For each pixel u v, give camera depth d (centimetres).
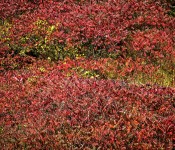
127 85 1490
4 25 2183
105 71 1700
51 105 1373
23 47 1959
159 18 2141
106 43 1908
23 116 1355
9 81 1633
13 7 2323
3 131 1284
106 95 1388
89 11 2178
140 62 1794
